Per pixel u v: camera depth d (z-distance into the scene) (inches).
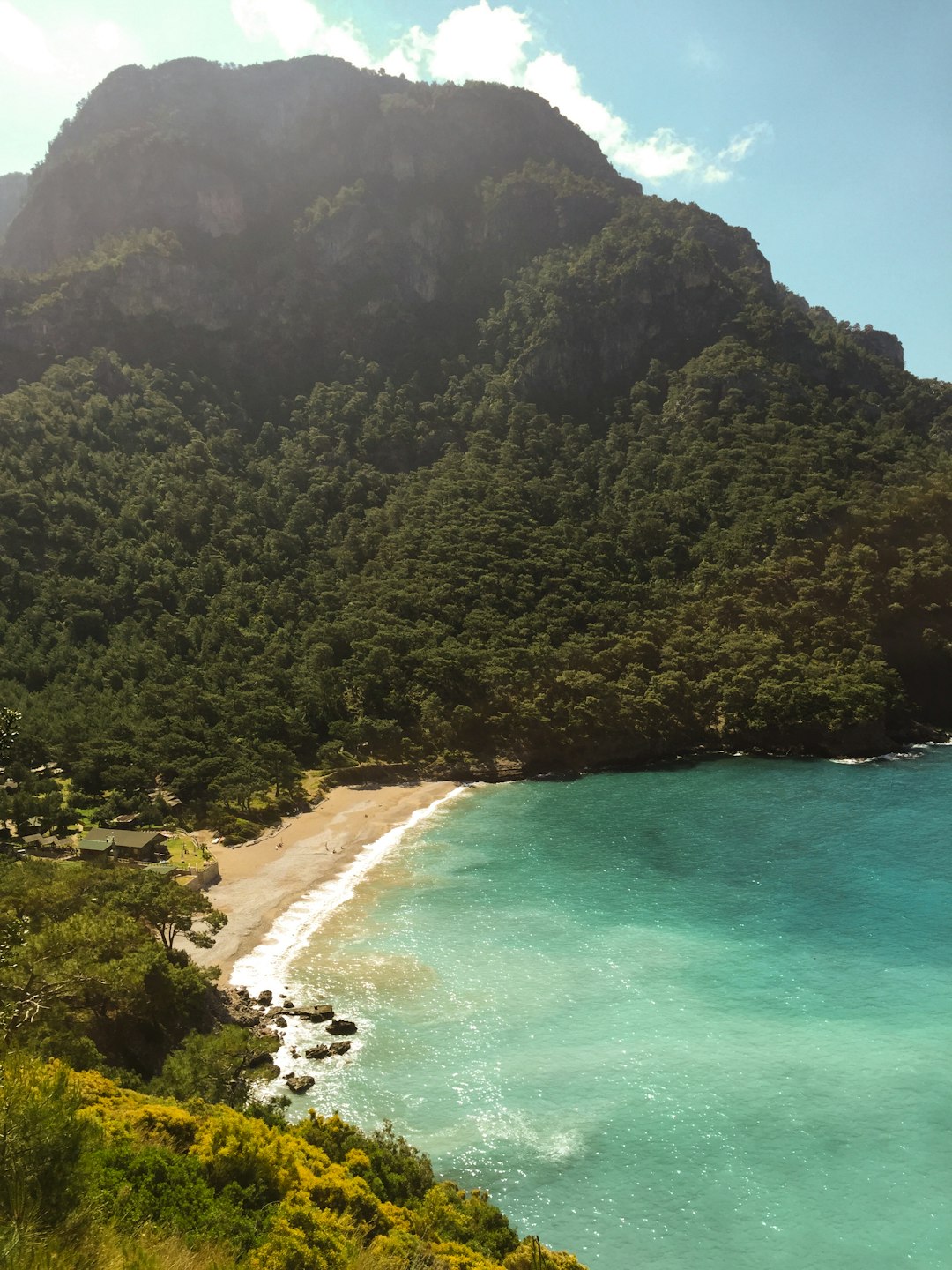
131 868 3368.6
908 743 6235.2
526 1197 1978.3
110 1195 888.9
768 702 5989.2
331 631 6727.4
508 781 5620.1
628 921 3430.1
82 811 4643.2
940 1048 2509.8
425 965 3070.9
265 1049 2404.0
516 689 6067.9
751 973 2982.3
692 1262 1809.8
